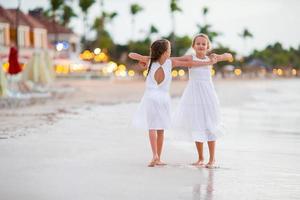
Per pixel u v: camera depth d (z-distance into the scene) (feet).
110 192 22.47
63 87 146.82
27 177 25.45
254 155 33.35
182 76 356.79
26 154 32.60
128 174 26.37
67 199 21.27
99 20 389.80
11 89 107.96
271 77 565.12
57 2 281.95
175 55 380.78
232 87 200.44
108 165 28.89
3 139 40.01
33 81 119.34
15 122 54.39
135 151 34.30
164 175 26.23
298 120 60.34
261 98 115.24
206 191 22.81
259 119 61.41
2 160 30.30
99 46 388.78
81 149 35.01
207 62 28.89
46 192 22.41
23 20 238.89
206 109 28.84
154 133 28.99
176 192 22.56
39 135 42.88
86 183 24.21
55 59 240.53
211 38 397.39
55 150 34.40
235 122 57.41
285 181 25.07
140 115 29.12
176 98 107.34
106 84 212.43
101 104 87.81
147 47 411.13
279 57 650.43
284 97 122.31
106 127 49.83
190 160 31.12
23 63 201.16
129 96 115.85
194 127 28.78
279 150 35.78
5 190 22.72
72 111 71.41
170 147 36.35
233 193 22.45
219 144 38.78
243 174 26.76
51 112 69.41
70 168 27.91
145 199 21.34
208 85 29.09
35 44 244.01
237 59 510.58
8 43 216.54
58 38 297.94
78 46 312.09
